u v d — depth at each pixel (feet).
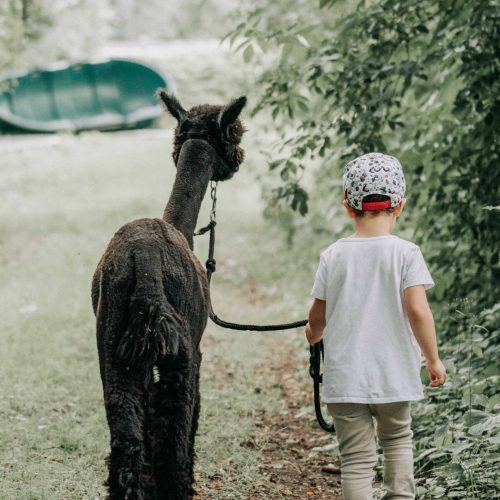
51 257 54.70
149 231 18.57
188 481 18.61
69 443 25.85
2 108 112.78
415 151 32.09
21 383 31.48
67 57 116.26
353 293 17.06
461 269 32.07
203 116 22.12
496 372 23.61
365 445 17.07
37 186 81.76
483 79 27.91
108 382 17.51
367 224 17.46
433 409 24.85
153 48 139.03
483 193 30.94
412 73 28.68
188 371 18.29
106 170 89.20
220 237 62.23
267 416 30.01
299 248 56.95
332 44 31.04
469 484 20.62
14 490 22.04
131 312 17.33
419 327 16.56
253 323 42.78
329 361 17.07
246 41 30.45
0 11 81.20
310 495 23.22
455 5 28.81
